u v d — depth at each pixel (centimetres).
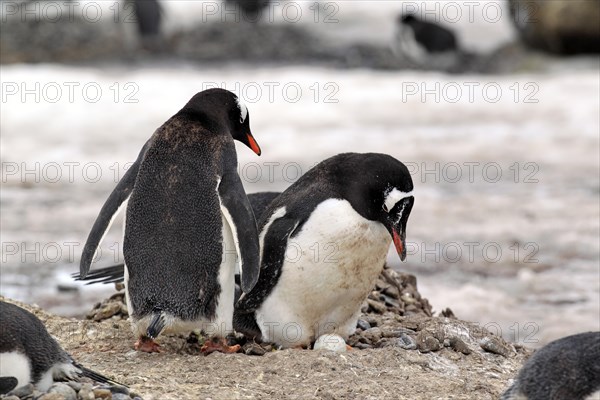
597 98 2670
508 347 956
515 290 1371
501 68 3497
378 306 1041
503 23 4047
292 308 887
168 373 800
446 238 1628
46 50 3712
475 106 2608
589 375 677
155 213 821
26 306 981
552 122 2450
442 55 3494
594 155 2155
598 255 1532
